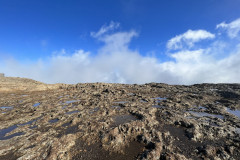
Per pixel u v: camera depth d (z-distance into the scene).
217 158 21.72
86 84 94.88
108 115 37.56
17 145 23.67
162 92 76.06
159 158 20.92
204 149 23.08
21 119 36.34
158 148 22.52
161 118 36.81
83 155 21.83
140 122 30.84
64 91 77.00
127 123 29.62
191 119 35.44
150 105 48.38
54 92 73.44
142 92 74.81
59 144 23.16
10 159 20.59
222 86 87.12
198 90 79.94
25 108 46.16
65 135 25.59
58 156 20.91
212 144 25.69
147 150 22.47
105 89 75.88
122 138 26.14
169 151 22.64
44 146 23.05
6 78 100.56
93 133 27.47
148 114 37.59
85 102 52.09
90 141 25.39
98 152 22.62
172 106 48.44
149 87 87.19
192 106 49.88
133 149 23.53
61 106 48.47
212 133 29.06
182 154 22.45
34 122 34.66
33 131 29.45
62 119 35.84
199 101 57.19
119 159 21.16
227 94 67.94
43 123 33.97
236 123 34.62
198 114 42.16
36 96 63.00
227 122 35.56
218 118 37.28
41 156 20.86
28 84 83.81
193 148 24.27
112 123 32.12
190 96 65.19
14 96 62.28
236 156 22.53
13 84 79.62
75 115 38.41
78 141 25.41
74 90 79.00
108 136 26.11
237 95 63.69
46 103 51.84
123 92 70.94
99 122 31.23
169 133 28.97
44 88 80.38
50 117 37.75
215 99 62.47
